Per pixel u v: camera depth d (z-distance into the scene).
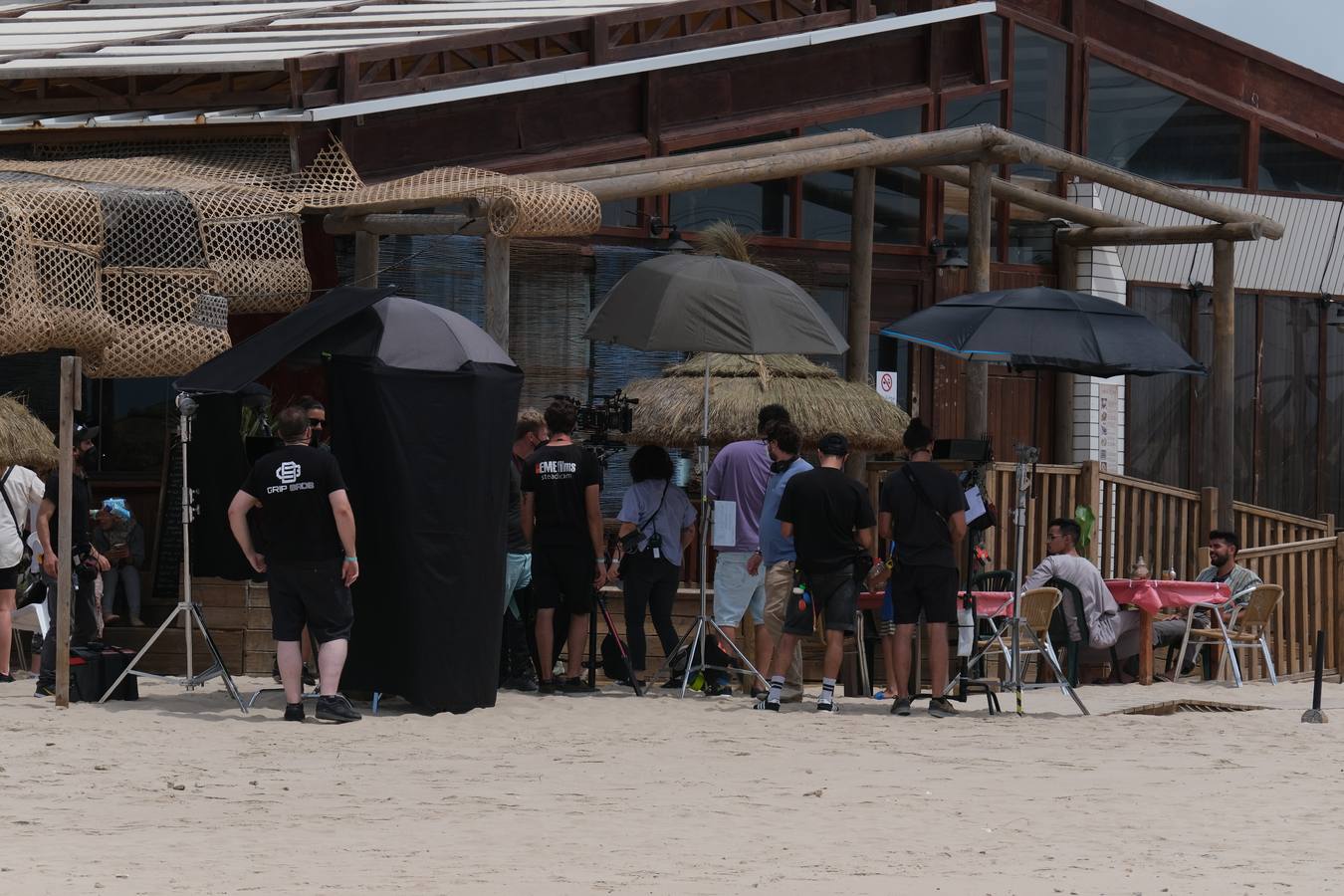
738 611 25.53
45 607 26.70
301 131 29.03
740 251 30.95
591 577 25.02
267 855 13.36
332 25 32.44
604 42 31.91
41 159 29.41
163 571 27.77
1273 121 42.91
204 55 29.55
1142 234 37.56
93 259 24.48
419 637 22.61
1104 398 39.78
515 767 18.75
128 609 27.53
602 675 27.91
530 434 26.28
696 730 21.97
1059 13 40.12
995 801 17.17
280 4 35.75
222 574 24.03
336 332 23.19
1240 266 42.28
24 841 13.64
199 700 23.64
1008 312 26.14
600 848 14.09
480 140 31.55
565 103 32.66
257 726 21.20
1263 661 32.34
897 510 24.36
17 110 29.84
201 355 25.12
